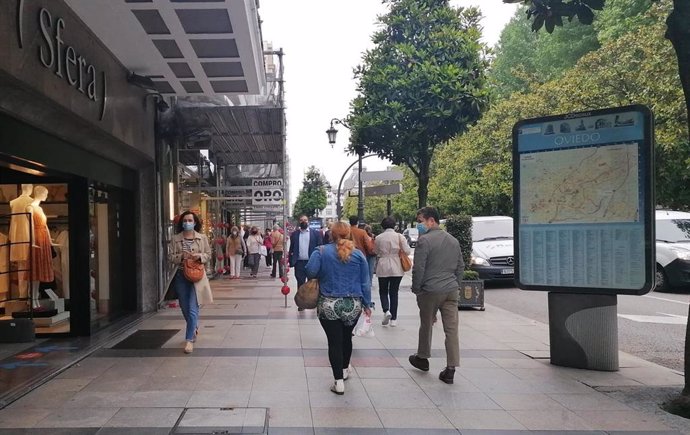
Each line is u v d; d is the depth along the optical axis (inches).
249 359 287.3
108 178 389.7
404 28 564.1
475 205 1326.3
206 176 726.5
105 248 404.5
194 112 488.4
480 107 549.3
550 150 286.8
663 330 393.1
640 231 263.1
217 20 304.3
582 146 278.4
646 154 261.0
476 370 272.2
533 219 290.4
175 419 197.9
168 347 316.2
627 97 739.4
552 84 975.0
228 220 1114.1
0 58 211.5
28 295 352.8
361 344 328.8
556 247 283.7
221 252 823.7
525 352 312.2
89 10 285.6
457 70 540.4
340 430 191.2
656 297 547.5
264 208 1165.1
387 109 553.0
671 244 588.7
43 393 228.2
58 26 264.8
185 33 321.1
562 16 256.2
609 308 273.7
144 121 427.2
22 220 353.1
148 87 392.5
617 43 780.6
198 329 372.5
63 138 303.9
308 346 318.7
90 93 309.9
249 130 560.7
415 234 1684.3
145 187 454.0
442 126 558.9
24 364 273.4
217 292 610.5
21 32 226.7
